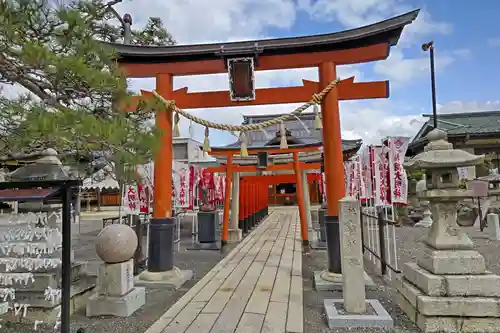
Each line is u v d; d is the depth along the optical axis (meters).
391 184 5.88
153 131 4.09
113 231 4.49
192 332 3.73
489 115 23.95
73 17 3.11
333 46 5.74
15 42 2.79
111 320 4.18
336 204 5.57
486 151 21.20
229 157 10.83
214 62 6.16
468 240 3.78
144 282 5.57
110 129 3.02
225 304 4.66
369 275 6.09
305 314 4.27
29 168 4.62
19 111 2.92
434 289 3.57
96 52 3.53
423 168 3.95
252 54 5.71
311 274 6.40
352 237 4.05
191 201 9.87
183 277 5.96
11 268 3.86
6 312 3.98
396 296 4.66
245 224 12.84
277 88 6.04
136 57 6.09
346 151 17.84
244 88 5.93
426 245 4.03
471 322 3.44
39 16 2.98
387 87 5.68
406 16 5.25
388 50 5.63
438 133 4.14
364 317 3.79
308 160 12.49
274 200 33.44
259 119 29.78
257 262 7.51
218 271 6.68
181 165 9.59
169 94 6.22
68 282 3.29
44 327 3.96
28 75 3.35
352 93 5.75
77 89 3.44
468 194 3.70
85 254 9.09
